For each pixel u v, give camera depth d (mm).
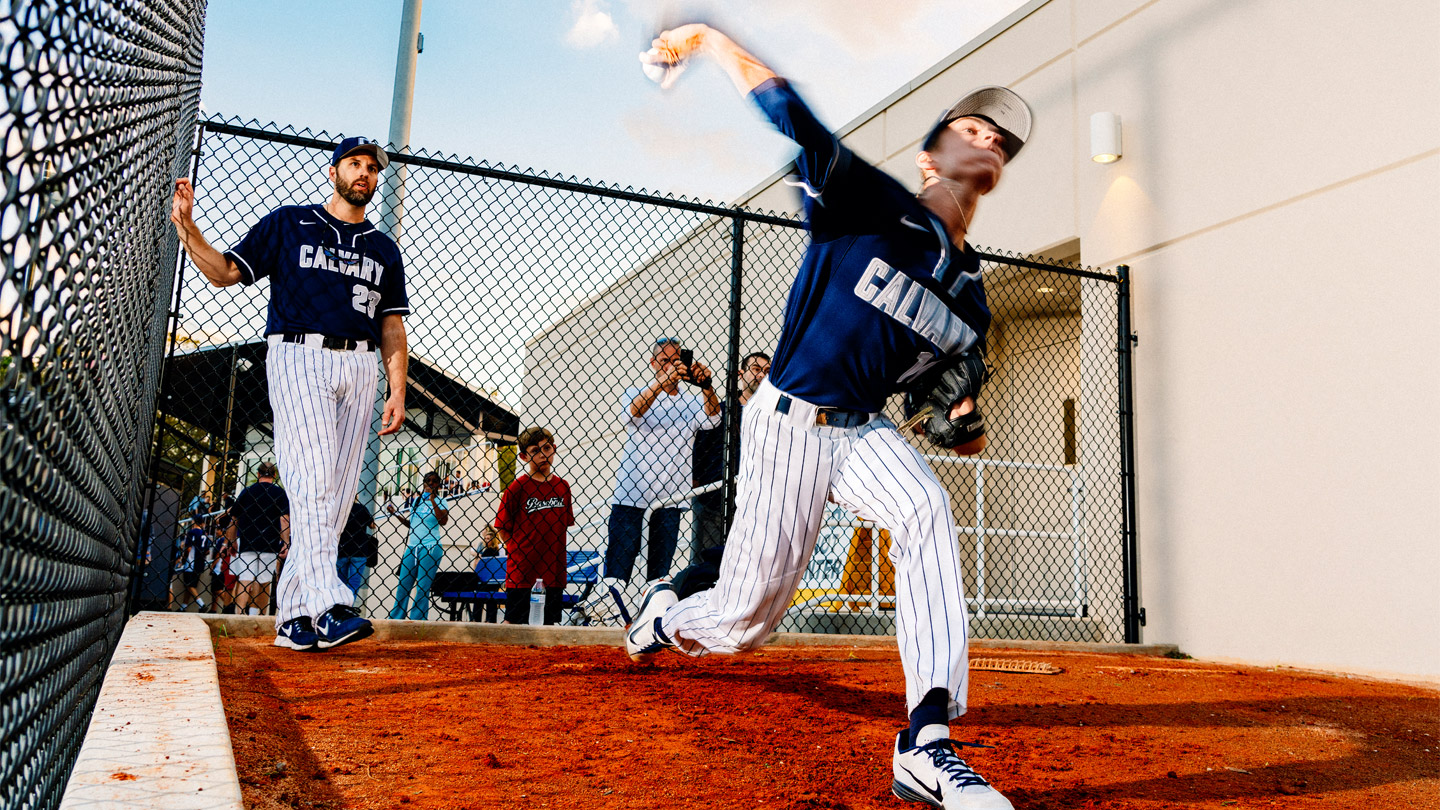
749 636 2395
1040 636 6570
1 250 733
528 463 5410
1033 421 8883
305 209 3344
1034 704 3223
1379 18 5160
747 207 8914
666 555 5391
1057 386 8711
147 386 2934
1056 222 7348
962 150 2041
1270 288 5641
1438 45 4859
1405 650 4715
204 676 2332
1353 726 3209
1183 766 2396
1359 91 5230
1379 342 4992
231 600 6555
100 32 1107
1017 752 2432
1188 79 6348
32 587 1059
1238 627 5633
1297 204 5523
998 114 2074
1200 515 5957
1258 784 2266
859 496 2029
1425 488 4699
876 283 1943
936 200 2010
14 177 758
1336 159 5320
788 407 2043
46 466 1047
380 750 2004
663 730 2404
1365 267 5105
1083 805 1959
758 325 8406
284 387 3238
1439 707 3760
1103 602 6641
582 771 1957
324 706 2434
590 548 7746
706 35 1823
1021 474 8852
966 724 2781
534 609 6047
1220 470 5855
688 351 5391
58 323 1019
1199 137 6219
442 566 7500
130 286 1822
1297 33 5625
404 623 4242
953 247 2004
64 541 1275
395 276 3572
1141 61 6719
